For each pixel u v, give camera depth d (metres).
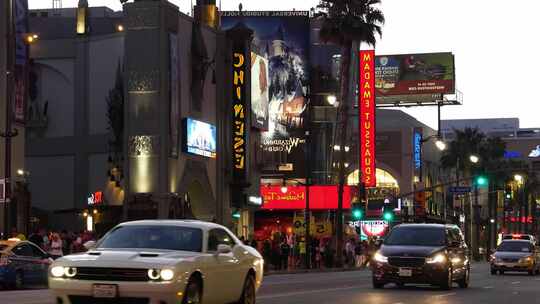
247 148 59.38
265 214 83.50
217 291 15.79
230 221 59.44
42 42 60.97
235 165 58.97
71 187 60.34
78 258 14.51
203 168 56.50
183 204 53.31
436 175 110.81
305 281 34.78
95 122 59.84
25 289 29.25
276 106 88.75
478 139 109.88
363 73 81.06
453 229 30.91
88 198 57.91
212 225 16.50
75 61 60.72
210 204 57.50
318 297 23.95
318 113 85.75
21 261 28.89
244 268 17.11
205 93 57.19
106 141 59.09
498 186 115.00
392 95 114.56
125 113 52.09
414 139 97.44
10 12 44.78
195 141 54.44
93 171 59.72
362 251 63.75
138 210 51.00
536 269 47.09
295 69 89.62
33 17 67.62
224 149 58.94
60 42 60.97
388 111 106.69
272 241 55.72
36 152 61.16
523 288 31.00
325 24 65.00
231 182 59.00
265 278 38.75
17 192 45.66
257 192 63.59
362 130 80.50
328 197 78.69
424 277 28.12
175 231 15.77
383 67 114.88
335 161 89.44
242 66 58.88
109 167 56.59
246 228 63.03
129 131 52.00
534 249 47.41
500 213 137.62
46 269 30.28
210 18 61.06
